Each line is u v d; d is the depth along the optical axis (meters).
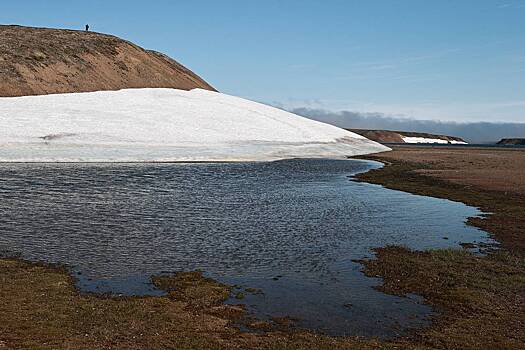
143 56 111.94
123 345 9.76
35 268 14.84
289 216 24.77
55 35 103.88
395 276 15.15
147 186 34.56
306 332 10.94
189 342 10.06
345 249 18.41
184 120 70.69
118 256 16.69
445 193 33.56
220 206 27.25
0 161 45.91
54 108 65.56
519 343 10.49
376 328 11.29
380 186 37.78
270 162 59.16
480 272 15.52
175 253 17.27
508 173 45.03
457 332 11.05
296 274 15.27
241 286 14.02
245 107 87.31
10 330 10.11
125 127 61.91
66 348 9.43
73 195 29.50
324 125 93.56
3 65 82.38
